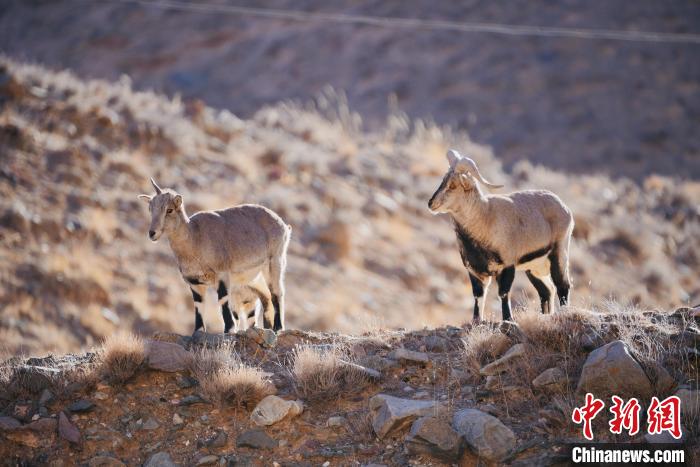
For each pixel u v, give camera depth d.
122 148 92.75
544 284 45.12
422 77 199.12
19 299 66.81
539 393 34.81
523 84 196.12
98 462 33.56
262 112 121.19
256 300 47.38
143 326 69.12
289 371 38.03
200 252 41.47
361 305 78.88
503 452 31.78
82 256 74.38
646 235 100.69
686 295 90.25
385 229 93.50
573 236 98.44
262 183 96.12
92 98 100.00
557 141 176.62
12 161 83.44
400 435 33.66
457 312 80.56
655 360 34.50
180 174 92.25
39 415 35.62
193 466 33.28
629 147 175.25
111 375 37.25
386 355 39.69
